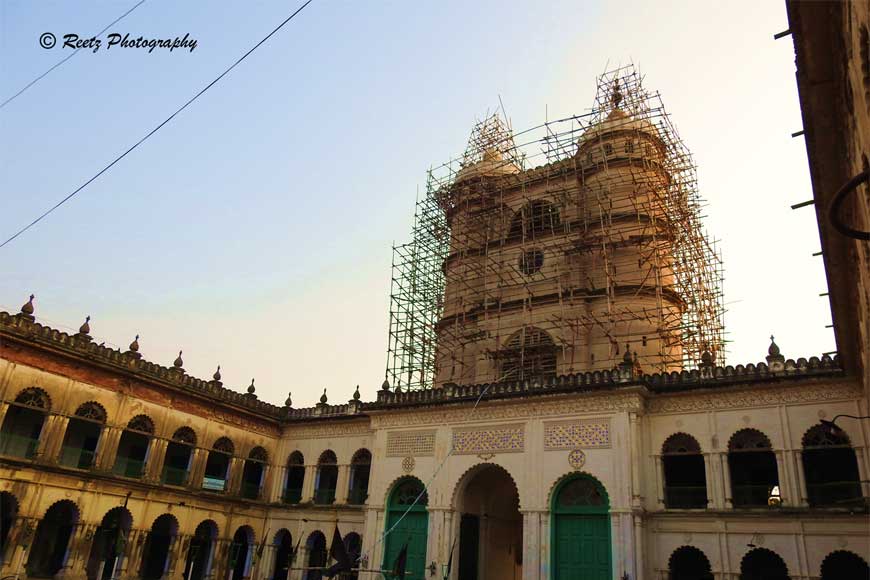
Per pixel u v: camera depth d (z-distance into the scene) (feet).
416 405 99.81
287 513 115.03
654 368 97.91
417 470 97.09
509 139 132.77
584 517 82.84
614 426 83.61
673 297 105.40
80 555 88.99
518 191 123.75
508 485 106.32
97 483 92.38
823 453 86.69
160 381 101.60
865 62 28.27
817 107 37.22
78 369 92.32
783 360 79.36
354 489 111.14
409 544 94.53
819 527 72.02
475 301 119.24
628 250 107.96
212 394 109.60
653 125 116.16
